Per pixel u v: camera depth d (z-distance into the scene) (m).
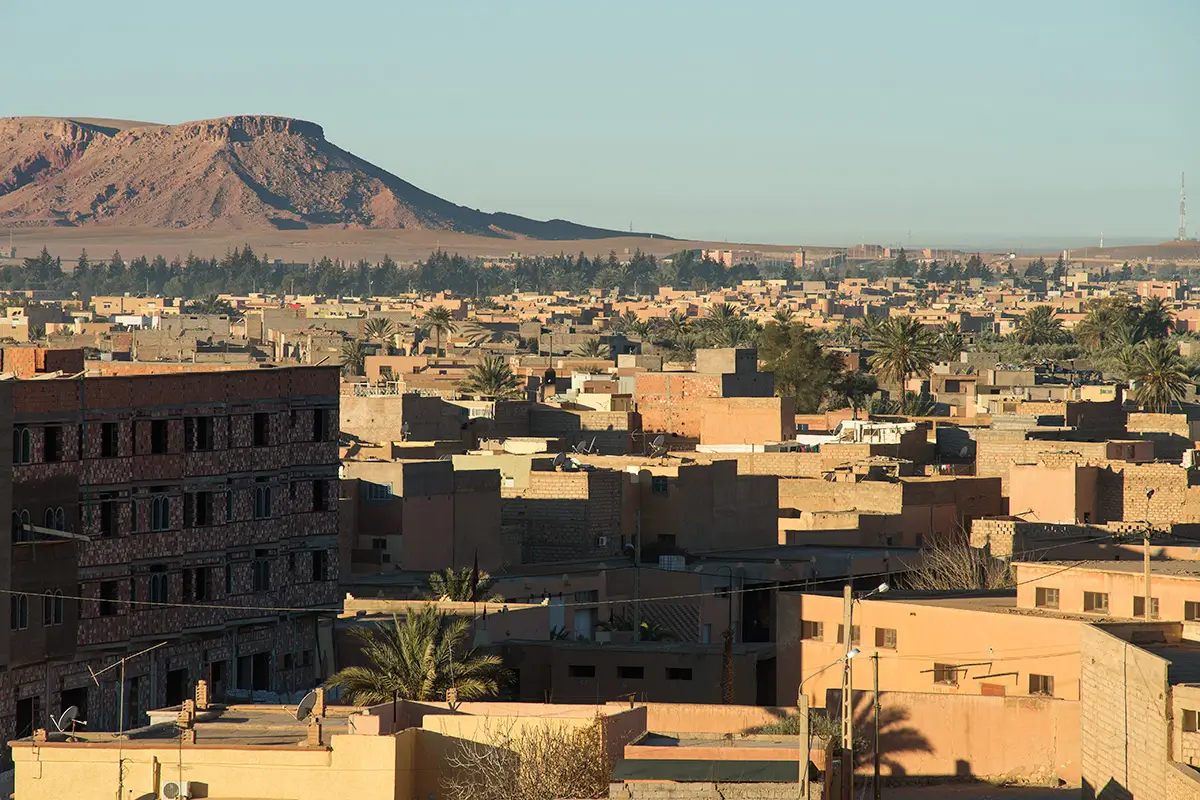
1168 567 183.75
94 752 119.44
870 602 192.12
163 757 119.31
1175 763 122.25
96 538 179.38
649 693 199.00
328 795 118.50
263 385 198.25
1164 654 136.62
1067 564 188.75
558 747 120.31
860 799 149.50
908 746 165.12
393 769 118.06
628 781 110.75
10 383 169.12
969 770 164.62
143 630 183.12
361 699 161.88
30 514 172.62
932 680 185.75
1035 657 177.62
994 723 164.62
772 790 109.81
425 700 162.25
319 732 122.19
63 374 197.75
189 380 189.38
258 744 121.62
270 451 198.88
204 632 189.25
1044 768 163.38
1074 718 163.25
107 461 180.62
